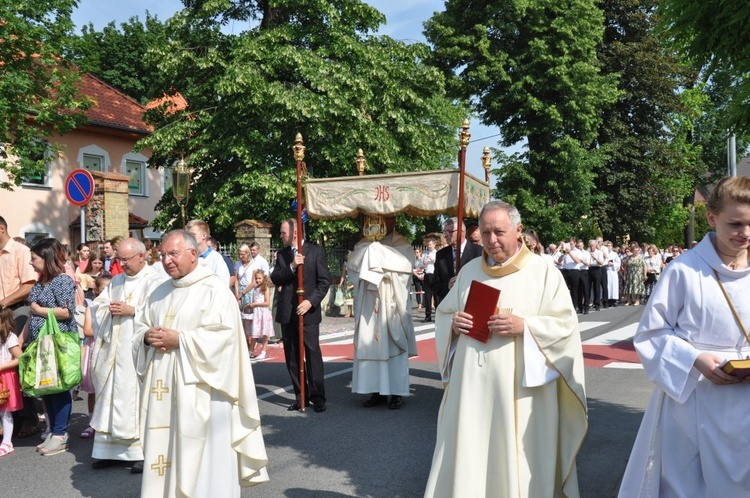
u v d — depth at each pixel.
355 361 7.16
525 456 3.40
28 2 17.42
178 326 3.99
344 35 20.47
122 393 5.32
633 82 30.03
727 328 2.85
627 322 14.98
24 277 7.21
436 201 6.86
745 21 4.56
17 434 6.50
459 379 3.56
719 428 2.80
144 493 3.87
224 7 20.03
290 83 19.56
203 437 3.88
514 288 3.58
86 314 6.55
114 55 34.28
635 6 29.58
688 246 39.16
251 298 10.83
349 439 5.94
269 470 5.15
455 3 27.80
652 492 2.98
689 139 38.00
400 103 22.30
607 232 30.36
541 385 3.44
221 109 19.88
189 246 4.11
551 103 27.12
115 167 26.16
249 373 4.17
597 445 5.60
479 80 27.14
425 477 4.91
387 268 7.00
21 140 17.55
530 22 26.70
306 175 19.31
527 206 26.36
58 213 23.83
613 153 29.28
